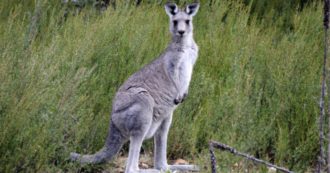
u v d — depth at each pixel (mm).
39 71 16734
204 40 23531
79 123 16500
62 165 15844
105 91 19109
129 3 26141
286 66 20312
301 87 19297
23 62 16688
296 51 21500
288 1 28031
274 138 18047
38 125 15523
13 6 24953
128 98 16188
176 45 17266
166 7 17656
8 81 15812
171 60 17125
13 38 19719
